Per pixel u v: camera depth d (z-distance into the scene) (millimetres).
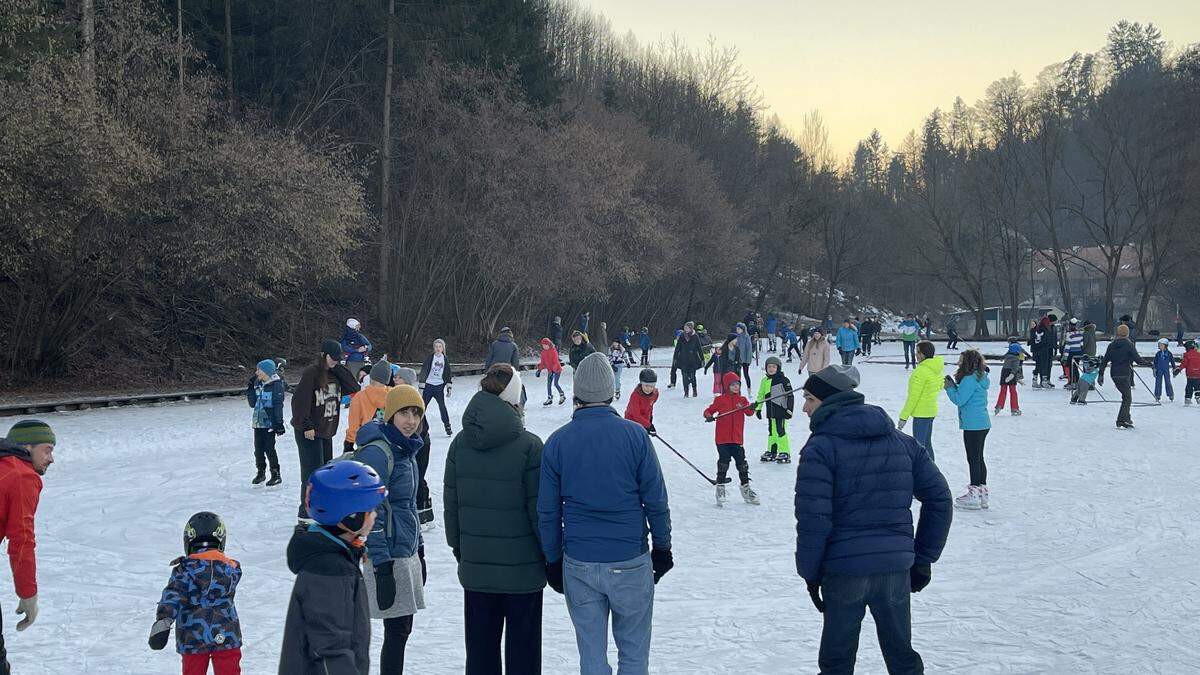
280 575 8094
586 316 40500
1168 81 60594
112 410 22156
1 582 7742
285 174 26156
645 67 76188
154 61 26781
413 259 41312
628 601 4531
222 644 4562
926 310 96625
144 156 23062
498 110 40750
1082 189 73938
